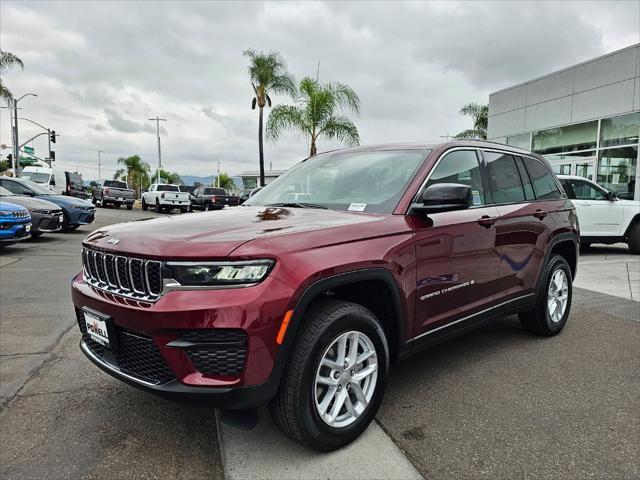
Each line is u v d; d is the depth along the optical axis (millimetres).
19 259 8914
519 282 3998
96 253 2686
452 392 3318
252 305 2195
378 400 2768
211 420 2934
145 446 2643
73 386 3402
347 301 2670
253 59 21859
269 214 3008
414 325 2990
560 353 4094
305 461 2482
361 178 3418
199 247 2270
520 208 4008
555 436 2746
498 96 18625
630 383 3482
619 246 11938
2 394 3268
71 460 2504
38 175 28156
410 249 2896
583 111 14844
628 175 13461
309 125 17328
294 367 2344
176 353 2223
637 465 2469
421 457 2529
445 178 3371
